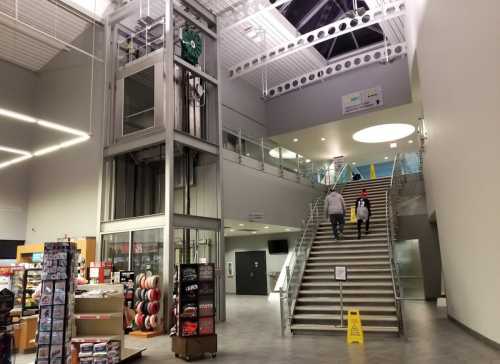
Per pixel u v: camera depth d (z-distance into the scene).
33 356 6.61
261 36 14.02
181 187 10.98
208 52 11.69
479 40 5.29
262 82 16.94
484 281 6.02
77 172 11.45
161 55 10.08
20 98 12.83
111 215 10.87
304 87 17.00
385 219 12.16
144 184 10.91
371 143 18.75
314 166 17.84
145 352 6.75
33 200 12.45
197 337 6.20
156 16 12.26
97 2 11.50
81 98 11.81
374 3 12.76
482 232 5.89
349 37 15.57
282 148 15.59
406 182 15.59
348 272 9.77
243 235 18.62
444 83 7.23
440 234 9.30
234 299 15.92
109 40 11.41
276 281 17.48
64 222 11.48
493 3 4.76
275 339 7.45
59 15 11.51
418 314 10.16
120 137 10.59
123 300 6.27
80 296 6.08
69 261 5.21
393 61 15.02
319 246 11.40
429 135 9.71
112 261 10.18
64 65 12.52
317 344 6.88
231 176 12.27
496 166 5.09
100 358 5.57
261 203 13.49
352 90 15.77
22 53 12.55
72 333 5.85
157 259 9.22
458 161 6.80
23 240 12.34
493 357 5.48
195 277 6.44
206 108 11.34
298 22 14.47
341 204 11.42
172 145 9.42
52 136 12.39
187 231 9.81
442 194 8.55
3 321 4.50
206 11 11.45
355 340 6.95
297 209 15.65
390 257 9.27
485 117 5.32
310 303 8.81
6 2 10.84
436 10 7.34
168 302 8.60
